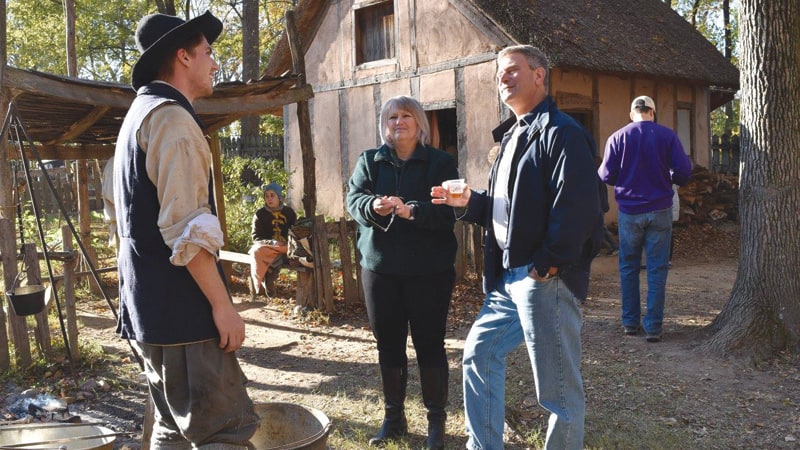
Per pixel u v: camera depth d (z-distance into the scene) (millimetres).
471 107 11359
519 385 4551
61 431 3141
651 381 4613
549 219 2832
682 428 3889
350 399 4484
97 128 6719
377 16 12914
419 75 12102
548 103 3000
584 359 5137
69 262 5230
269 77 6453
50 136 6672
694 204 12352
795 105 4879
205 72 2434
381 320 3664
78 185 8039
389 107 3641
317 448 2555
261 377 5055
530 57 2994
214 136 8438
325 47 13648
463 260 7859
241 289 8078
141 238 2219
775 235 4910
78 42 27109
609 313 6648
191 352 2238
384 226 3496
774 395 4289
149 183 2213
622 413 4105
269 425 2988
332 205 13828
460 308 6871
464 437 3834
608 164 5660
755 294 4988
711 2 24391
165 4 16719
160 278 2217
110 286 8156
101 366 5172
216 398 2266
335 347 5793
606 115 11891
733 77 14336
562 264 2783
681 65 12914
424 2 11914
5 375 4871
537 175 2875
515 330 3156
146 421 3062
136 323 2246
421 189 3596
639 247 5629
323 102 13805
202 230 2121
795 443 3682
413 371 4953
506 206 3041
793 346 4832
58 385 4699
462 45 11414
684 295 7449
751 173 5031
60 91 4953
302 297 6879
